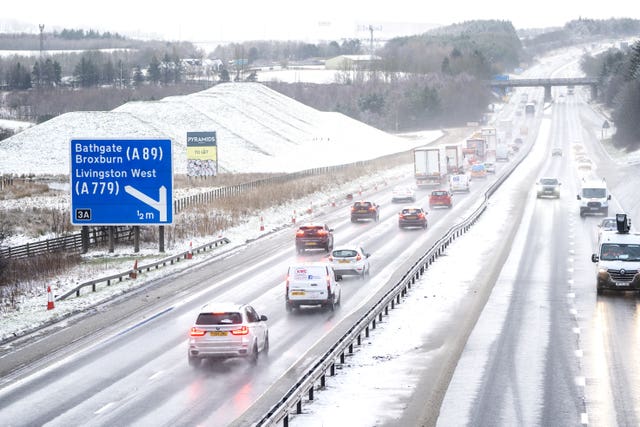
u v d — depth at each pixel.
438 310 57.72
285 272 76.25
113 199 85.12
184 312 59.28
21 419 35.00
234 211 120.62
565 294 63.62
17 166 194.38
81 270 80.75
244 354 42.03
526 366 42.62
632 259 63.28
